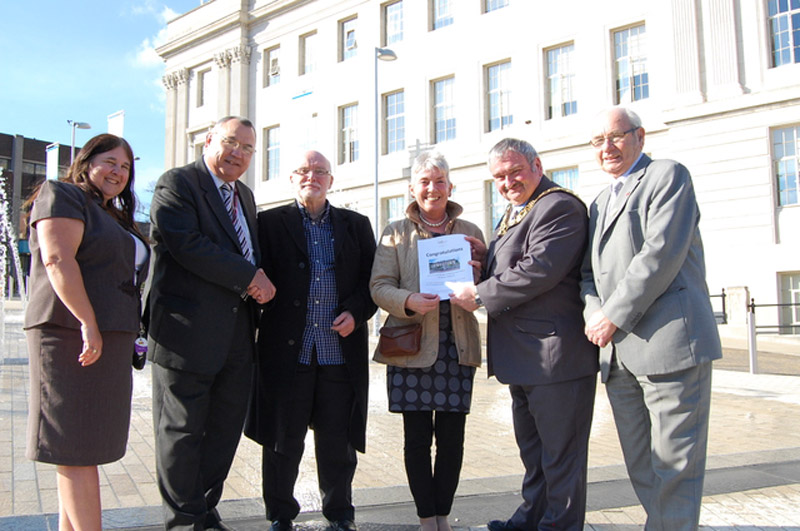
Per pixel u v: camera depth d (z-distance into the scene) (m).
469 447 5.39
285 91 29.42
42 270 2.70
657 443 2.87
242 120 3.41
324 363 3.48
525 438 3.47
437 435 3.47
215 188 3.35
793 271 17.06
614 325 2.85
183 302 3.14
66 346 2.66
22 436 5.36
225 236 3.29
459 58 23.78
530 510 3.39
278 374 3.41
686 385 2.81
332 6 27.69
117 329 2.74
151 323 3.18
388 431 5.99
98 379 2.71
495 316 3.23
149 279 3.31
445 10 24.50
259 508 3.74
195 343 3.09
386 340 3.40
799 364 11.76
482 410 7.14
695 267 2.95
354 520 3.54
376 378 9.69
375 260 3.68
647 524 2.96
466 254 3.45
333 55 27.66
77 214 2.65
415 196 3.67
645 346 2.85
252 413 3.61
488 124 23.22
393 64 25.58
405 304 3.35
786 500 3.90
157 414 3.15
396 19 25.86
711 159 18.44
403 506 3.81
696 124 18.70
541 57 21.81
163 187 3.20
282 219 3.62
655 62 19.55
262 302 3.22
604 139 3.15
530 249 3.18
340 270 3.59
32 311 2.68
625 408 3.05
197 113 33.16
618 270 2.98
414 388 3.39
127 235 2.87
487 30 23.11
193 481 3.10
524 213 3.32
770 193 17.47
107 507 3.63
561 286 3.23
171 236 3.07
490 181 22.84
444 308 3.51
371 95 26.17
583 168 20.78
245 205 3.55
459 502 3.90
